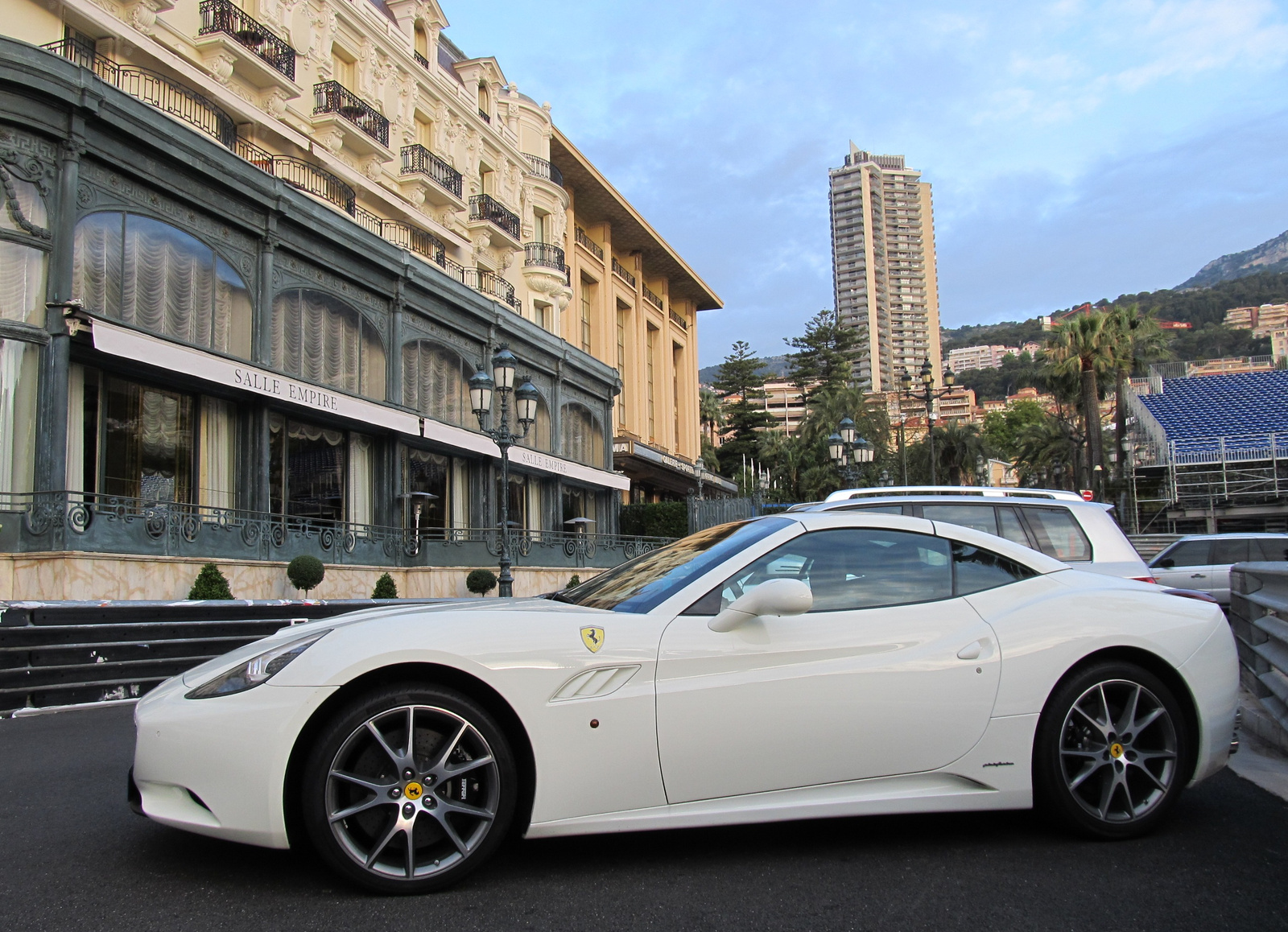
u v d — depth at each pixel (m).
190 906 2.87
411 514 21.95
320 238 18.59
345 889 3.03
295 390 17.30
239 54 20.27
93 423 14.31
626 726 3.18
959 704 3.46
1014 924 2.76
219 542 14.52
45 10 16.48
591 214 44.56
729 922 2.77
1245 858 3.37
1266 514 43.81
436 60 29.48
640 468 41.00
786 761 3.31
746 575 3.59
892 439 73.38
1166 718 3.65
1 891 3.00
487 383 16.08
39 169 13.20
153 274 14.93
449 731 3.10
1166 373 61.78
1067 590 3.83
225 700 3.02
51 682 7.82
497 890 3.03
